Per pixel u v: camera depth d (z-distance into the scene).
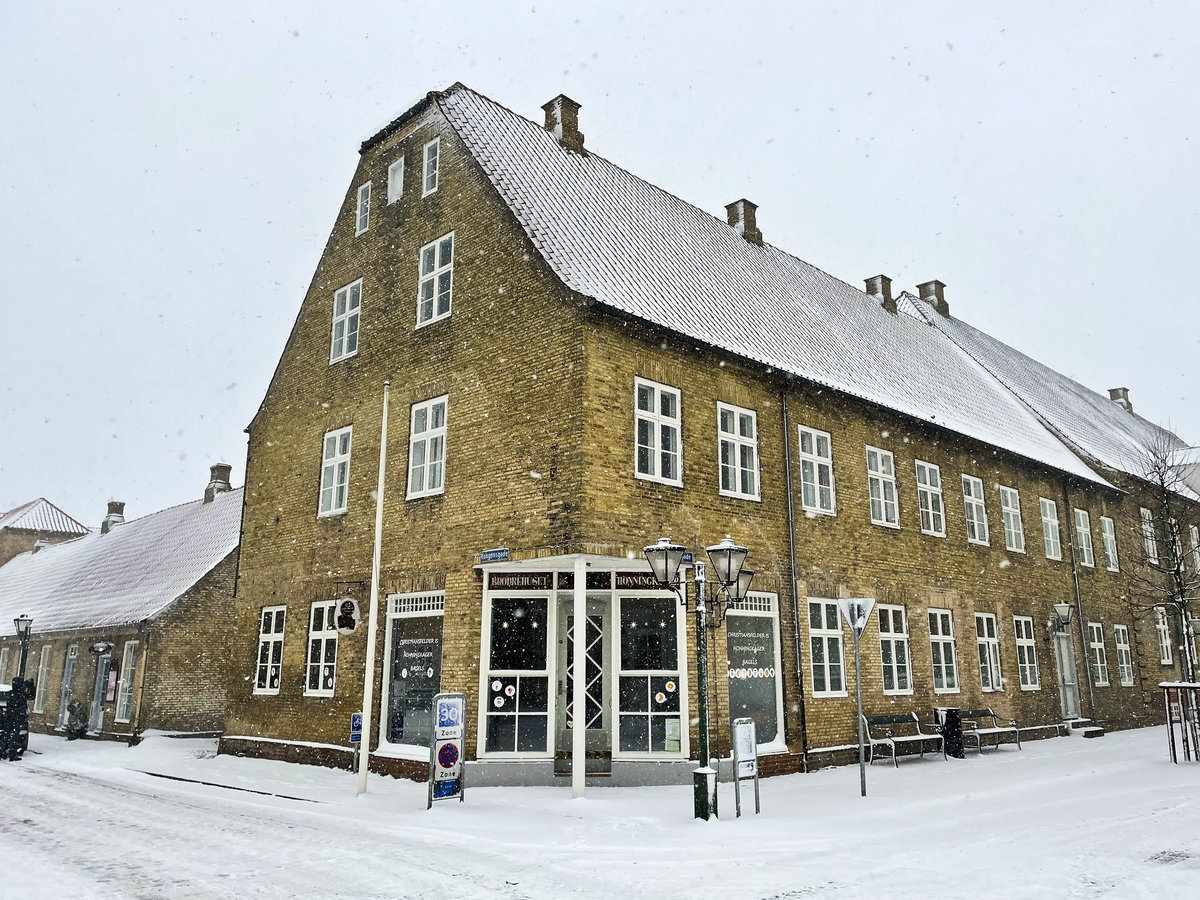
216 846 9.45
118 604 27.67
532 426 14.31
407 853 9.03
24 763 18.81
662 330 14.84
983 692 20.83
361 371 18.30
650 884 7.71
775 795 12.84
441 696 12.15
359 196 19.88
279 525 19.53
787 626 16.22
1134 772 14.85
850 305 25.95
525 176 17.27
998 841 9.29
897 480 19.84
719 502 15.49
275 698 18.38
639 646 14.62
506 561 14.03
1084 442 30.22
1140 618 29.06
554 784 13.78
